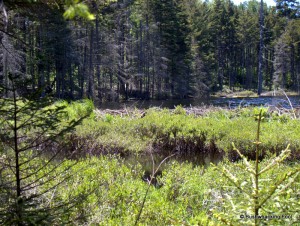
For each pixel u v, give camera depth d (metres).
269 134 9.10
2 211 2.21
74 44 24.30
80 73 29.11
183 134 10.48
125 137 10.37
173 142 10.52
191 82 37.34
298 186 2.79
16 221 2.19
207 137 10.19
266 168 2.31
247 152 8.65
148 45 34.69
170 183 5.43
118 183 5.30
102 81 31.55
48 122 2.53
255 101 26.05
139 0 30.66
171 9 33.91
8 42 8.70
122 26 33.03
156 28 34.25
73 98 26.39
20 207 2.23
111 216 4.06
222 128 10.35
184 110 13.77
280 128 10.14
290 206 2.29
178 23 34.84
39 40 18.41
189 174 6.09
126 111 13.88
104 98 29.78
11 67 10.92
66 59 22.97
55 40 19.73
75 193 4.27
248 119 11.64
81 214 3.25
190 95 37.44
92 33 27.28
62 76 24.31
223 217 2.38
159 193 5.19
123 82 33.31
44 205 2.98
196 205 4.63
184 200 4.95
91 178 5.44
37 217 2.22
